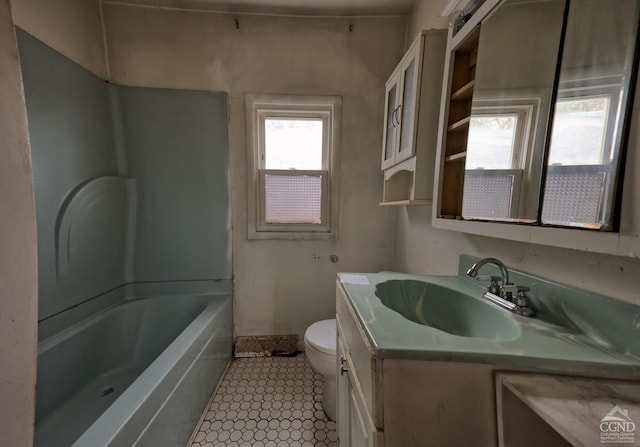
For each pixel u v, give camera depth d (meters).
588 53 0.49
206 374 1.38
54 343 1.23
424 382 0.50
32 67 1.17
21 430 0.40
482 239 0.93
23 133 0.39
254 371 1.69
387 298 0.93
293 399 1.44
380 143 1.78
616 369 0.47
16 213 0.39
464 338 0.54
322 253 1.86
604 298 0.53
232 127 1.75
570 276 0.61
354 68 1.72
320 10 1.64
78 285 1.41
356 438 0.69
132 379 1.49
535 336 0.56
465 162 0.88
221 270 1.83
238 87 1.71
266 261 1.85
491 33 0.77
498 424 0.48
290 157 1.87
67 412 1.23
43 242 1.24
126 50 1.62
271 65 1.70
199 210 1.78
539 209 0.59
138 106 1.66
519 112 0.66
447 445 0.51
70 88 1.36
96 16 1.53
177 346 1.17
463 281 0.97
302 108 1.77
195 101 1.69
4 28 0.38
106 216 1.58
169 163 1.72
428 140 1.08
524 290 0.68
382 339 0.53
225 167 1.77
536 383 0.46
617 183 0.44
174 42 1.65
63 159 1.32
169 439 1.00
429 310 0.93
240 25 1.66
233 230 1.82
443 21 1.24
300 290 1.87
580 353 0.49
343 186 1.81
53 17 1.26
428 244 1.35
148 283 1.77
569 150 0.53
